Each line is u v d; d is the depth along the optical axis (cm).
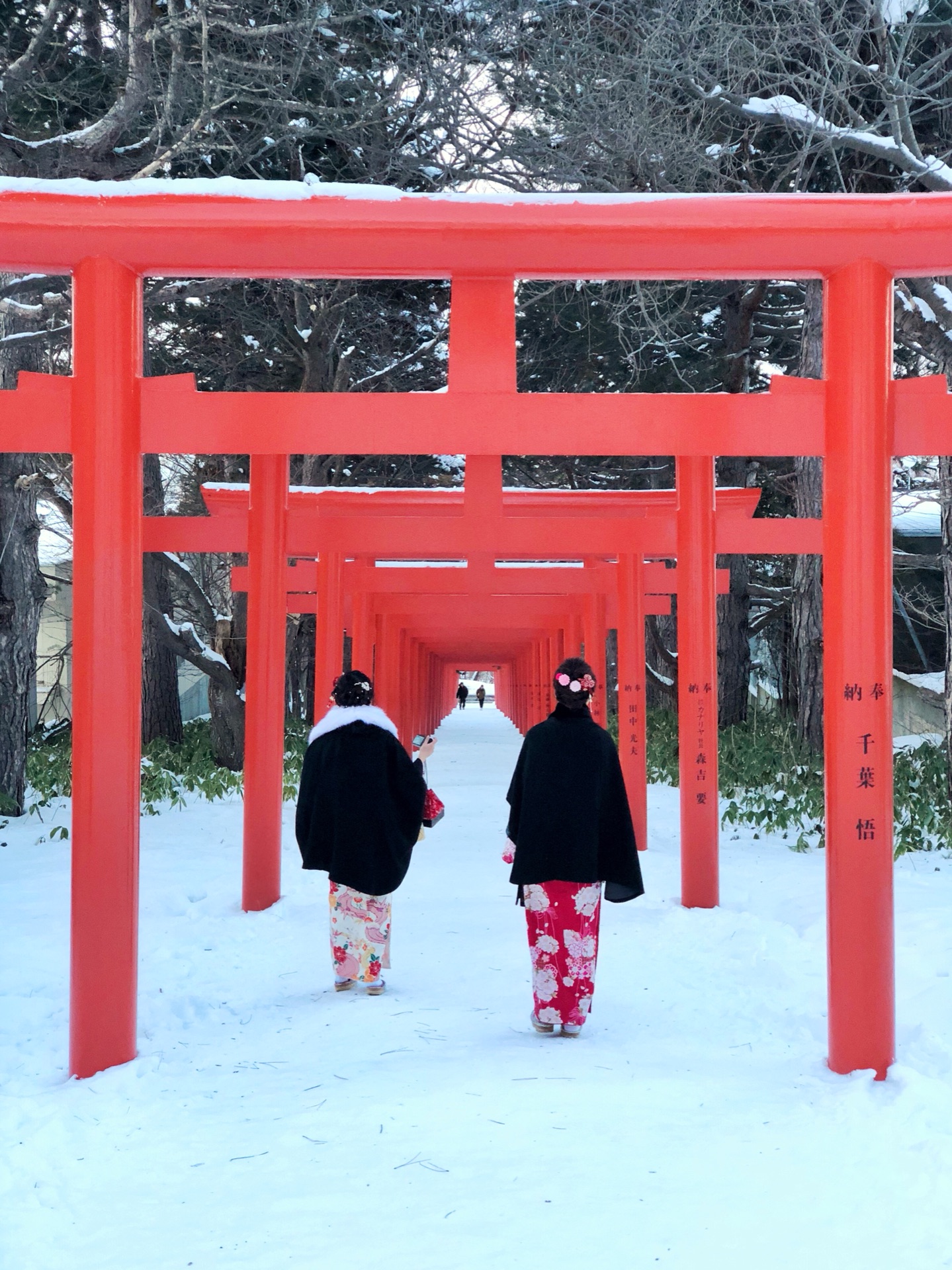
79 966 432
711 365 1683
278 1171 326
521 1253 273
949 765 1049
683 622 794
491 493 686
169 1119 371
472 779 1667
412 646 2211
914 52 1044
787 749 1565
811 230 416
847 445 430
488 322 441
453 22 1235
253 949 657
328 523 846
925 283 950
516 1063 424
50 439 438
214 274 445
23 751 1182
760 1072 419
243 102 1238
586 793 474
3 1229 291
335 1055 442
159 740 1780
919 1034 463
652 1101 379
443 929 689
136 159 1170
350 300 1661
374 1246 279
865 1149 334
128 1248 281
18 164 1102
